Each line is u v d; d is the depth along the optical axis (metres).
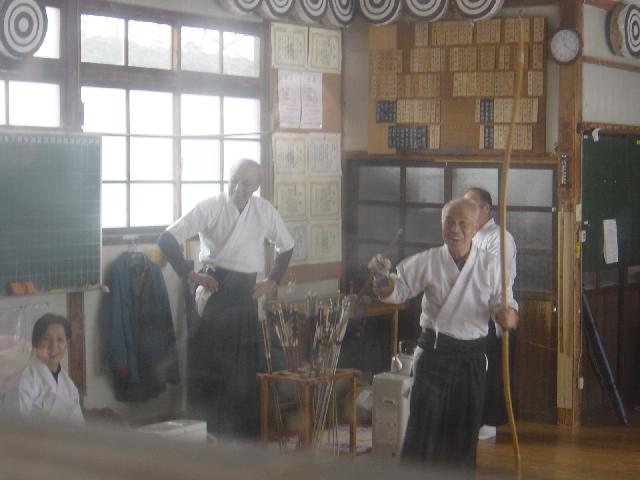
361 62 6.16
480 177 5.83
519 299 5.66
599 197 5.74
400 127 6.08
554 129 5.56
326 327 4.60
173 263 4.69
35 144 4.46
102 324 4.82
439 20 5.93
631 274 6.12
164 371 4.94
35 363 3.44
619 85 5.93
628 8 5.78
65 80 4.62
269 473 0.25
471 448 3.51
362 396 4.93
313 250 6.04
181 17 5.19
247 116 5.63
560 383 5.55
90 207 4.67
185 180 5.28
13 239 4.41
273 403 4.58
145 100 5.06
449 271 3.47
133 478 0.25
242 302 4.70
